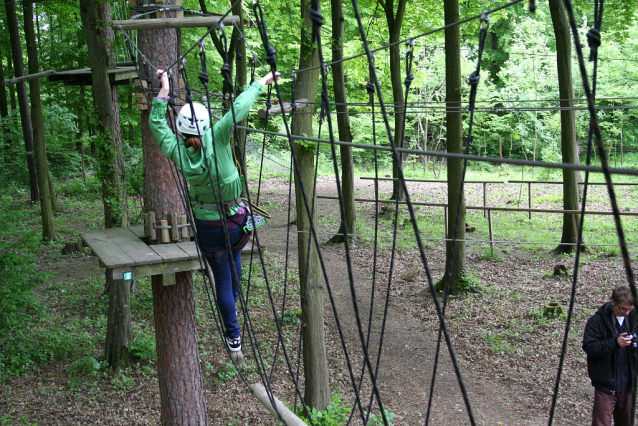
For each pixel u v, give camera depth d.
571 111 12.29
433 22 17.20
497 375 8.27
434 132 31.52
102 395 8.44
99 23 9.45
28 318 9.29
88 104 22.20
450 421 7.21
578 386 7.63
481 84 26.36
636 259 11.93
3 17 19.31
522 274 11.96
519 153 30.48
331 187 24.45
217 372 8.83
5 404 8.04
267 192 23.16
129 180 14.73
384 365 8.96
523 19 27.11
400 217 17.78
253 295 11.58
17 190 23.30
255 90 3.25
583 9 12.74
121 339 9.22
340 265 13.70
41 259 14.87
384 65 18.95
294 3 14.60
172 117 4.76
